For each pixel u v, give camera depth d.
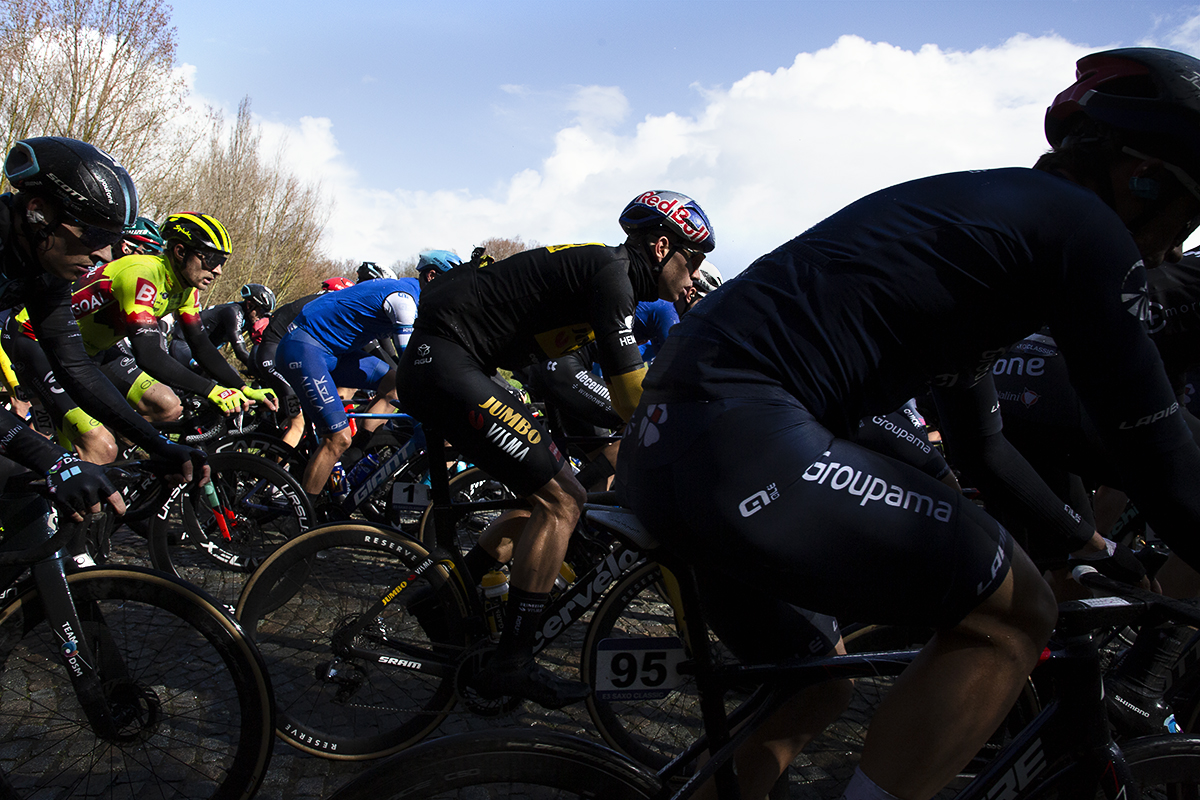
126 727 1.51
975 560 0.87
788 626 1.19
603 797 1.02
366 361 4.63
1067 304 0.88
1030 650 0.91
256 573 1.97
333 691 1.96
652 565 1.80
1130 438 0.91
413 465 3.37
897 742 0.92
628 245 1.85
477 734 1.01
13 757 1.46
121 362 3.42
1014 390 1.76
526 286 1.82
